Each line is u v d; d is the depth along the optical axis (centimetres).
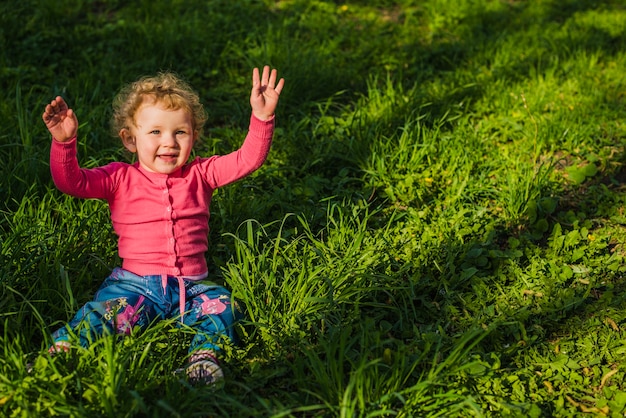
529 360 338
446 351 335
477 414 287
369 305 365
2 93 532
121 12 709
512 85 608
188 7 717
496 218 446
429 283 380
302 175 487
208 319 334
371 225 437
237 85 602
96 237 395
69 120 310
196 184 347
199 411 296
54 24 666
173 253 337
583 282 391
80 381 291
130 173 340
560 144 532
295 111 558
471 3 797
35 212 413
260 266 365
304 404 305
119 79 578
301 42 670
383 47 676
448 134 530
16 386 283
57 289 351
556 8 828
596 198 466
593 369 332
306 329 343
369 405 295
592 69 647
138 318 325
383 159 478
